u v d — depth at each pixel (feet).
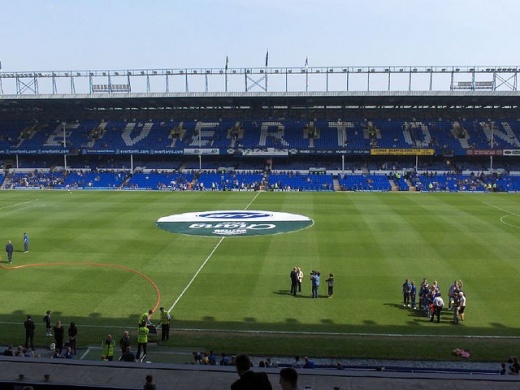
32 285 115.75
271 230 173.68
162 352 79.05
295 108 356.79
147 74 331.16
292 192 282.15
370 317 96.37
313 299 106.63
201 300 106.11
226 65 323.16
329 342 84.02
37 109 360.89
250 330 89.97
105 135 350.02
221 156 344.28
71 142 342.64
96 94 306.76
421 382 33.09
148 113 367.45
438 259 135.23
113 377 34.53
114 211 214.28
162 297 107.96
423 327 91.30
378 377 33.65
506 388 32.14
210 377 34.71
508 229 172.45
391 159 334.65
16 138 349.20
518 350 80.43
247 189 293.23
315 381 33.32
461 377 33.35
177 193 278.26
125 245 152.76
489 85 313.12
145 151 328.29
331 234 166.61
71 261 135.44
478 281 116.67
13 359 36.88
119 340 85.40
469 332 88.74
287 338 85.87
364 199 252.01
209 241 157.99
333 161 337.52
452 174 309.83
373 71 319.06
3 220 192.85
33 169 339.36
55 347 80.33
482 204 233.35
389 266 129.49
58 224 184.55
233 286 115.14
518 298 105.60
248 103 336.29
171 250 147.02
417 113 353.72
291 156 341.21
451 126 342.23
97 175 321.52
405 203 237.04
